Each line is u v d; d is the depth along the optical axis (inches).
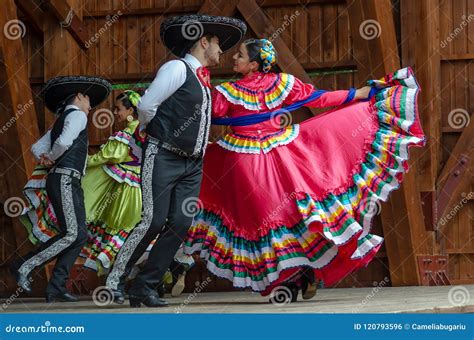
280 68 443.8
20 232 459.2
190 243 285.9
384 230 436.1
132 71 470.6
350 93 293.9
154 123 251.0
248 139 283.4
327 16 453.7
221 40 269.4
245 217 279.7
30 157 443.5
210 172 287.1
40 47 471.8
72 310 263.9
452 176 454.3
